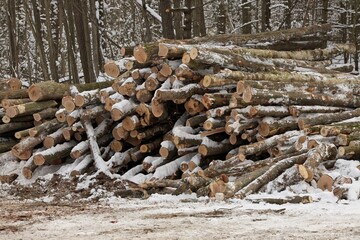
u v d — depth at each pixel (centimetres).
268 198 899
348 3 3123
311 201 874
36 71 3559
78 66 3603
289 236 622
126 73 1280
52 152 1309
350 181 941
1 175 1329
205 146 1151
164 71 1203
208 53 1178
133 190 1091
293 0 3253
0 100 1453
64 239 640
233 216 766
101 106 1331
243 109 1145
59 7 2908
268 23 2647
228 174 1064
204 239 617
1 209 934
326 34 1683
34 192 1180
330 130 1067
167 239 623
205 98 1166
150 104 1243
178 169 1195
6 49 4056
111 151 1328
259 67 1300
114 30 4288
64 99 1319
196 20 2464
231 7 3656
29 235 669
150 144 1277
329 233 634
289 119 1163
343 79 1342
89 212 862
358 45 2730
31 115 1434
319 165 1023
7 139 1455
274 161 1043
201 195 987
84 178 1210
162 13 2028
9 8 3036
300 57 1520
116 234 662
